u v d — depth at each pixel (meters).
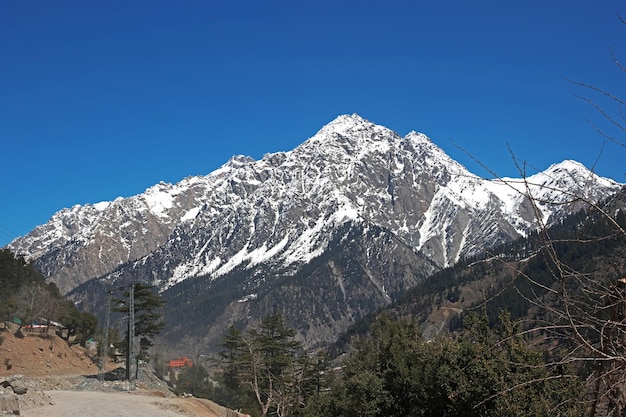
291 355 70.62
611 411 5.88
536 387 16.91
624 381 5.58
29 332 85.31
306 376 54.38
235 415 44.66
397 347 31.94
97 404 43.88
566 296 5.14
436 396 24.92
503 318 17.97
